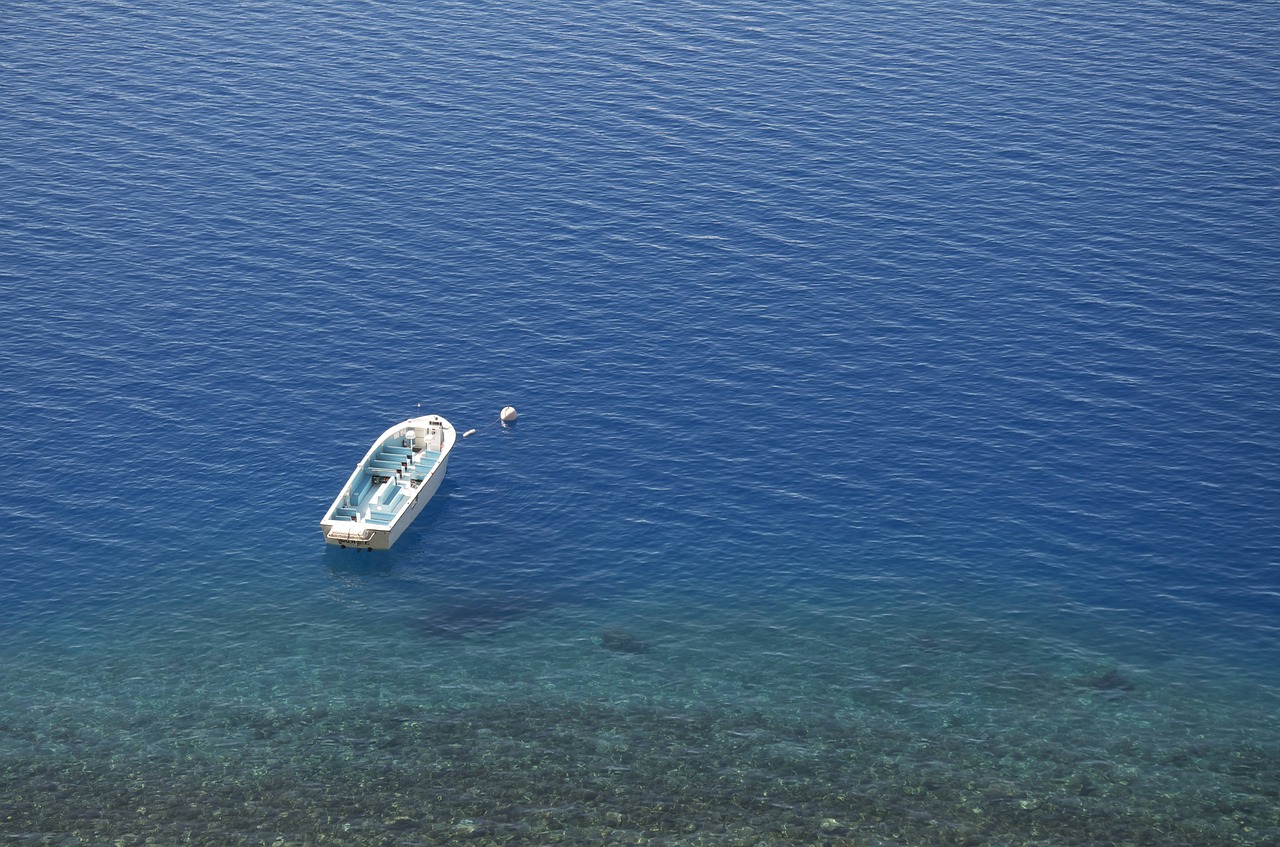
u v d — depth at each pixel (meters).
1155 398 97.31
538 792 65.06
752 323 105.75
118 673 73.62
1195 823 63.75
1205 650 76.38
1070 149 128.62
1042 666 75.00
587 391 98.69
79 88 136.12
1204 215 118.69
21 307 104.94
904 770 66.94
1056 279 110.56
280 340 103.00
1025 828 63.22
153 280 109.00
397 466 90.81
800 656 75.75
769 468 91.44
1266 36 150.38
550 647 76.50
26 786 64.94
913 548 84.50
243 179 122.56
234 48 145.25
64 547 83.38
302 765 66.81
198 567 82.62
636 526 86.75
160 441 92.81
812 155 127.88
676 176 124.56
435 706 71.38
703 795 65.00
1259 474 90.19
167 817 63.16
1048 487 89.44
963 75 142.12
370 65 142.50
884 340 103.81
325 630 77.81
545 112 134.50
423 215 118.31
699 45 148.12
